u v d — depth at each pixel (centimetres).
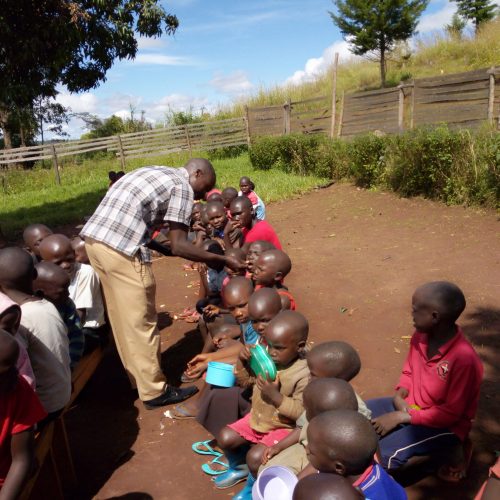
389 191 1044
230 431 307
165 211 398
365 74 2322
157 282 710
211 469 330
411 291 568
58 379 303
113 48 1305
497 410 351
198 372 374
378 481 201
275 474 227
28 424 236
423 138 933
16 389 235
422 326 283
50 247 400
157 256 828
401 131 1111
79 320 377
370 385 394
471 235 730
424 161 938
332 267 673
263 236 496
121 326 393
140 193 385
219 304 474
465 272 601
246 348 291
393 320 504
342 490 158
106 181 1695
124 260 377
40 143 2677
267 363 271
